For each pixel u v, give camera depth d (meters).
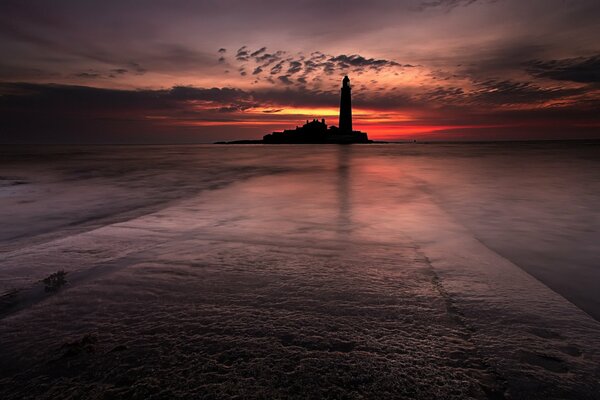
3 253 4.05
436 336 2.12
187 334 2.13
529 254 4.29
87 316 2.38
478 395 1.60
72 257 3.76
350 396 1.59
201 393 1.61
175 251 4.01
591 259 4.07
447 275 3.22
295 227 5.45
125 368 1.80
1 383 1.70
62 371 1.78
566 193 10.14
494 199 9.02
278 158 38.94
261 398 1.58
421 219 6.14
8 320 2.32
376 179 14.46
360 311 2.46
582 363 1.86
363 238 4.74
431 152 59.44
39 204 8.62
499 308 2.52
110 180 15.19
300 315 2.39
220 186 12.18
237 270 3.34
